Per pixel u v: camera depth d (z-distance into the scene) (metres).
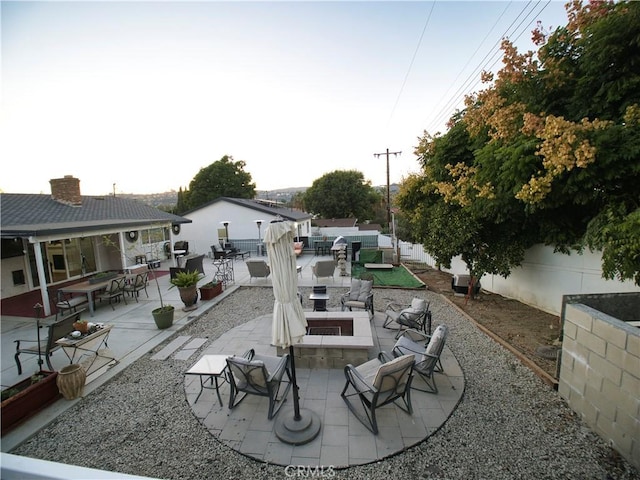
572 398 3.99
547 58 5.55
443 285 11.41
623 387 3.19
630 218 4.07
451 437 3.55
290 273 3.36
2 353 5.95
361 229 36.28
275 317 3.33
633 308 4.49
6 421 3.72
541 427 3.69
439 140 9.62
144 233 15.96
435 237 9.23
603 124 4.25
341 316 6.04
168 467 3.22
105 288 8.95
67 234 8.92
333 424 3.77
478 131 6.67
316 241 19.89
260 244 19.05
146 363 5.49
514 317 7.59
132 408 4.20
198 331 7.00
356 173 44.75
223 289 10.45
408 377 3.79
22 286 10.27
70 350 5.73
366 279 8.05
